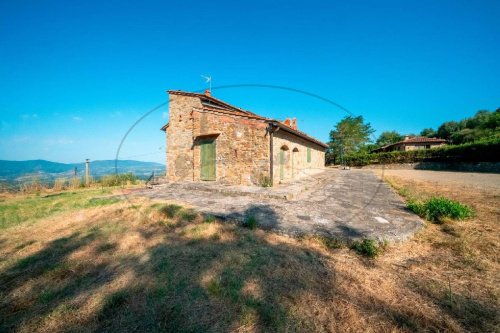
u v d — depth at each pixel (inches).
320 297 83.8
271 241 136.4
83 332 69.4
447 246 129.0
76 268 109.0
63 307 80.0
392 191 304.8
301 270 102.1
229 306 79.1
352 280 95.6
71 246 135.4
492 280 95.7
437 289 89.7
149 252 122.9
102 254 123.7
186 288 89.4
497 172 657.0
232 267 104.3
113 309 79.4
